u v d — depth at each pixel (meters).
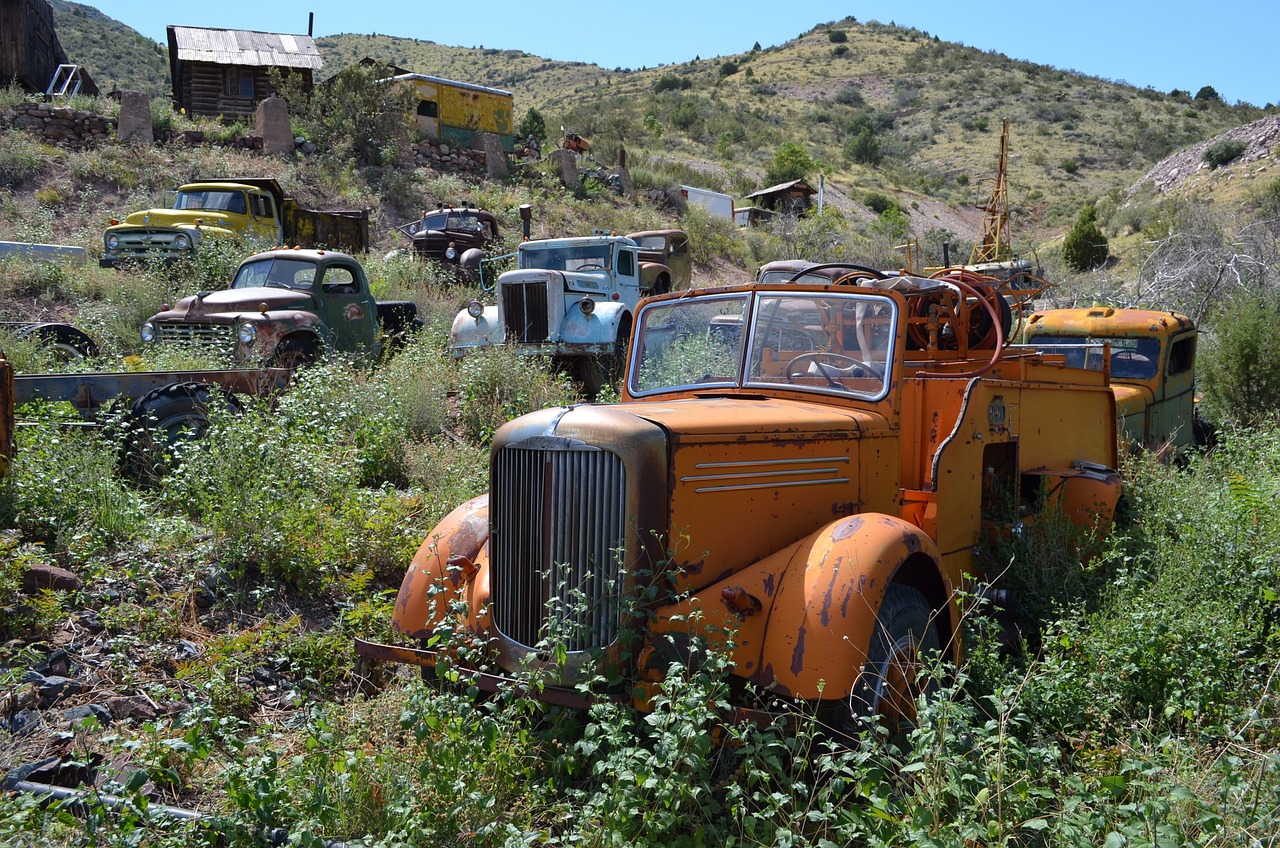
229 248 15.81
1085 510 5.85
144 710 4.33
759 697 3.61
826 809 3.11
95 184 23.73
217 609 5.41
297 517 6.15
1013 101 96.56
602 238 14.48
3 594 4.86
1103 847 2.85
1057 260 35.69
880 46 126.38
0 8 29.52
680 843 3.18
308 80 34.47
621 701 3.70
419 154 32.00
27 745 3.92
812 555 3.85
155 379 7.80
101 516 6.01
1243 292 13.38
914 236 50.03
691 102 88.44
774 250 32.97
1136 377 10.16
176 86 36.47
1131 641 4.25
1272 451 8.06
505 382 10.40
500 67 154.25
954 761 3.17
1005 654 4.88
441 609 4.35
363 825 3.37
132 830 3.09
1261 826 2.89
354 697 4.52
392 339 13.23
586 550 3.80
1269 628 4.68
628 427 3.78
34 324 10.63
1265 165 41.06
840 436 4.48
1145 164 77.69
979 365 5.84
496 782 3.62
